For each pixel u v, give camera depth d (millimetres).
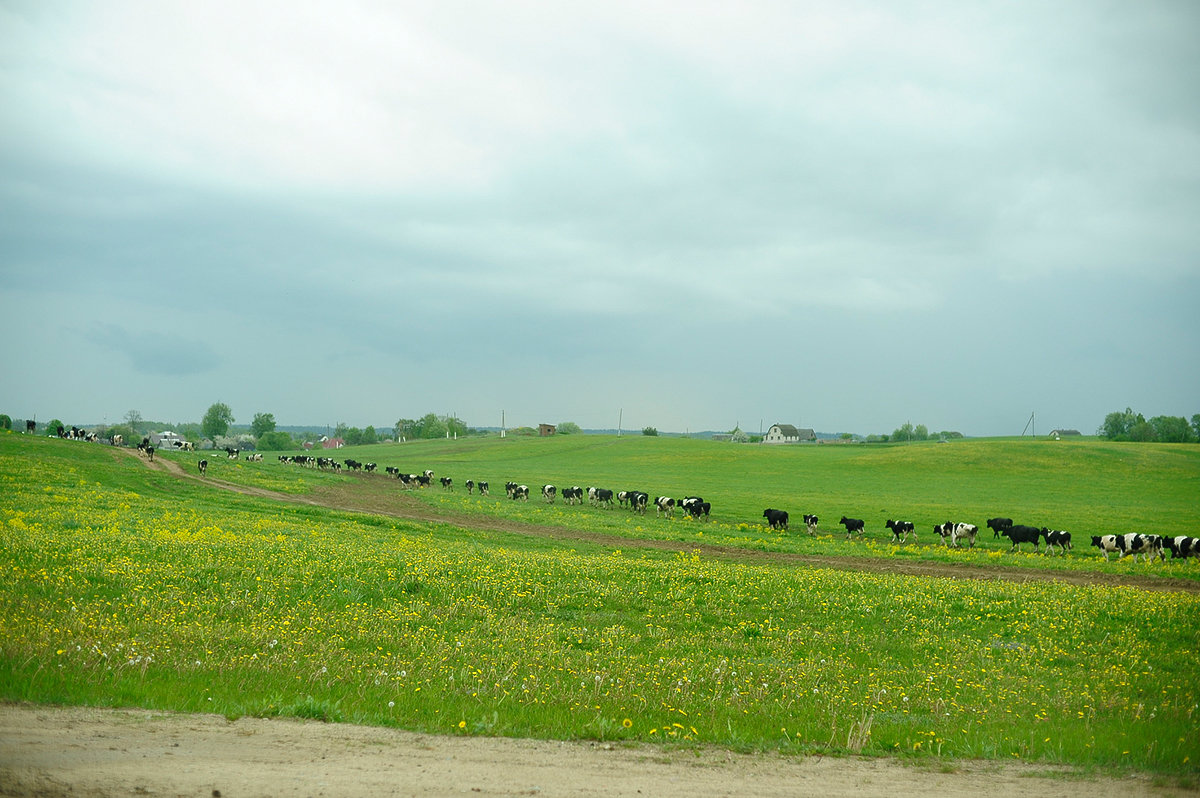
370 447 186625
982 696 14523
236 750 8562
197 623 15578
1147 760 10195
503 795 7641
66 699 9883
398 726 10008
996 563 38969
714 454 137375
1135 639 20266
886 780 8977
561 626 18766
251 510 45562
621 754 9422
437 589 21250
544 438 187250
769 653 17703
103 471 59062
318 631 16125
